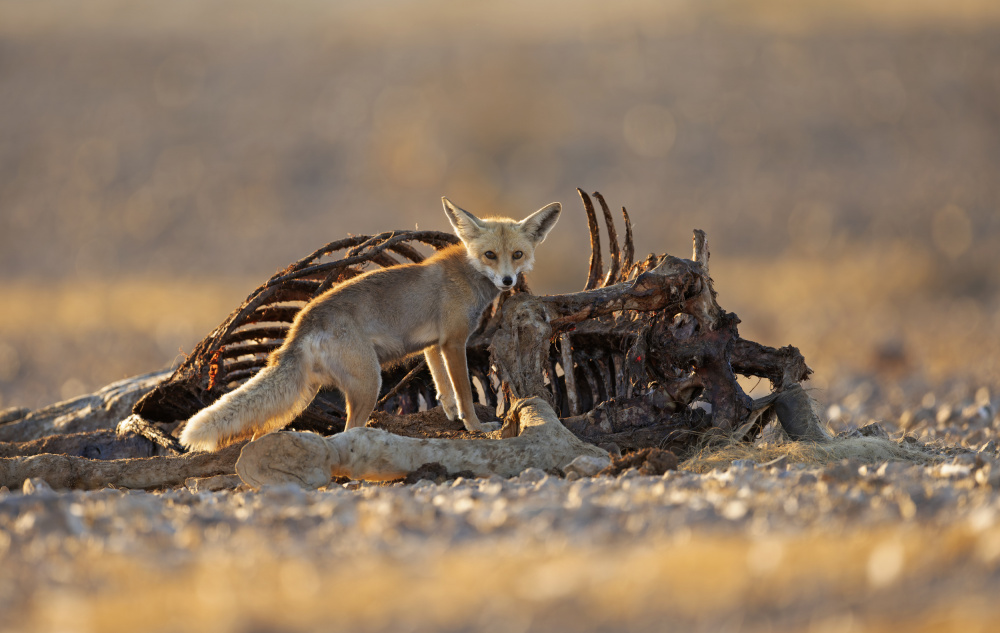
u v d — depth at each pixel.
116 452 33.22
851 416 44.41
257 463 24.52
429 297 31.34
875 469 23.08
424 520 17.73
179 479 27.09
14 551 16.69
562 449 26.14
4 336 111.69
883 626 11.43
